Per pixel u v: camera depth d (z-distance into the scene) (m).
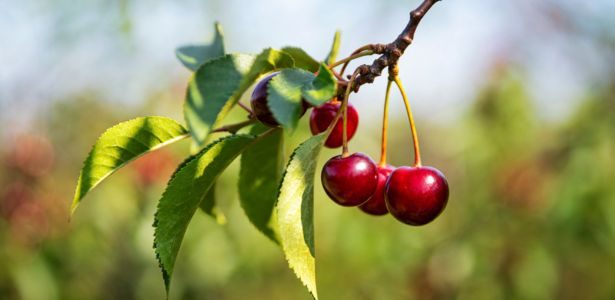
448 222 1.18
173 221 0.41
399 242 1.04
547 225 1.00
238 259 1.00
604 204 0.96
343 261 1.09
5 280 0.96
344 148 0.41
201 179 0.42
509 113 1.12
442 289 1.04
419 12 0.42
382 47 0.42
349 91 0.41
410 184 0.42
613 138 1.02
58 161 1.18
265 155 0.46
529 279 0.99
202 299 1.10
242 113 0.89
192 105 0.38
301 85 0.39
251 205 0.47
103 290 1.06
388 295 1.06
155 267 1.08
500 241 1.04
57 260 1.00
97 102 1.25
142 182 1.04
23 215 0.99
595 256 1.05
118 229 1.05
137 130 0.42
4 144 1.08
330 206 0.98
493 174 1.09
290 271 1.25
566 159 1.04
